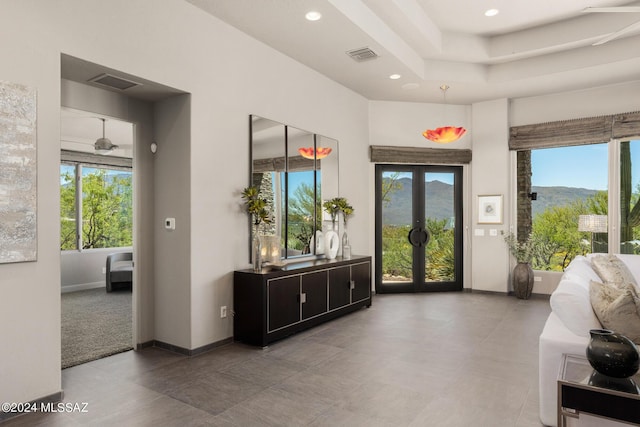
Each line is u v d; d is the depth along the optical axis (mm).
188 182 3736
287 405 2727
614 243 5859
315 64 5172
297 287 4340
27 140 2631
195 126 3768
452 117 7035
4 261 2514
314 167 5355
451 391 2947
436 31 5289
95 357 3648
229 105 4121
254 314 3971
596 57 5199
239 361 3572
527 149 6562
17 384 2584
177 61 3613
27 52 2643
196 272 3771
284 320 4160
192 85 3746
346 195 6109
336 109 5859
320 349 3893
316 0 3650
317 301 4641
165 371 3338
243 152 4281
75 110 3445
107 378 3184
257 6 3764
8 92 2545
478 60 5762
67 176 7477
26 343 2629
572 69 5367
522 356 3689
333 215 5672
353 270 5336
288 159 4895
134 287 3887
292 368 3400
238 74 4227
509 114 6742
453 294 6723
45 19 2734
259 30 4246
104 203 7938
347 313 5289
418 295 6633
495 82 5934
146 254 3961
